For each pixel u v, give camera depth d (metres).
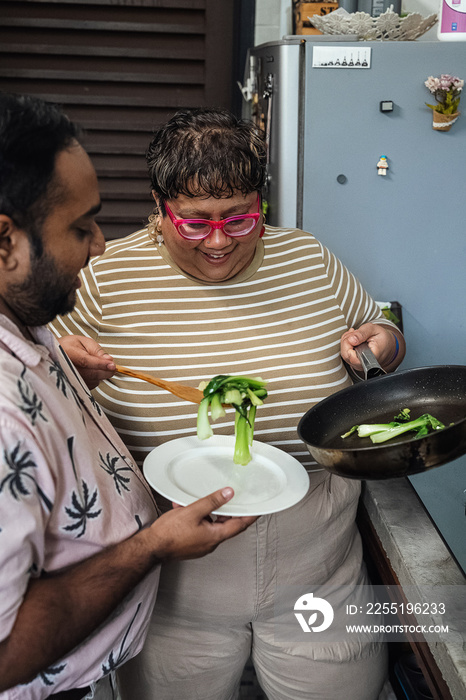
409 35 2.03
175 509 0.90
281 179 2.01
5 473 0.71
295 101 1.96
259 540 1.23
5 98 0.72
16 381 0.75
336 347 1.28
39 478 0.75
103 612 0.83
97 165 2.59
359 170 2.00
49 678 0.88
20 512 0.71
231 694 1.39
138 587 0.98
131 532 0.93
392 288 2.09
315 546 1.31
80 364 1.11
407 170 2.00
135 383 1.20
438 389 1.14
